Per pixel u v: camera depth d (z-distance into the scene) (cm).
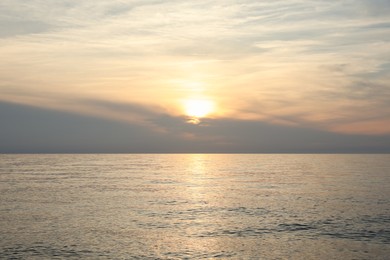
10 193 6606
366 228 3916
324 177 10362
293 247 3272
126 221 4262
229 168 15738
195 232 3766
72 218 4400
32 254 3048
